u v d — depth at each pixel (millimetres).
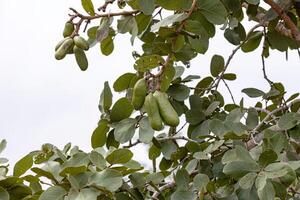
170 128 3381
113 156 2531
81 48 2750
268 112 3254
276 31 3512
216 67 3592
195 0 2594
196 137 3225
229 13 3246
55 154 2789
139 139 2908
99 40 2883
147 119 2922
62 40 2777
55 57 2768
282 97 3504
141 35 3139
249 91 3562
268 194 2363
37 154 2832
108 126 3008
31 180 2611
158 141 3283
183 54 2955
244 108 3234
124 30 2965
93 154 2512
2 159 2729
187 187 2822
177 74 3242
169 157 3293
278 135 2713
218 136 3096
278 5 3191
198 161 3066
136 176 2689
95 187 2398
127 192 2645
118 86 3133
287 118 2926
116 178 2410
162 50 2676
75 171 2408
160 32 2652
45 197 2404
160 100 2438
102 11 2838
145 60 2543
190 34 2658
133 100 2482
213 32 2773
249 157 2467
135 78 3094
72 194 2375
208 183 2775
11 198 2551
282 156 2732
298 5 3322
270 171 2396
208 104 3527
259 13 3590
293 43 3539
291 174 2410
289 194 2906
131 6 2834
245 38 3576
